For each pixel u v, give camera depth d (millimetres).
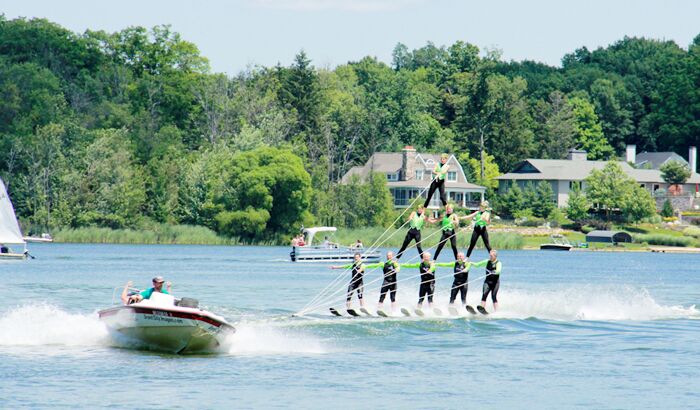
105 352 87062
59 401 68125
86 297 139500
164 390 72000
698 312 128375
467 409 68500
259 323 106938
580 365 85688
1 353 85750
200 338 85688
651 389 75438
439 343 97750
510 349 94562
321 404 68938
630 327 112000
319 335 100375
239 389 72875
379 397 71500
